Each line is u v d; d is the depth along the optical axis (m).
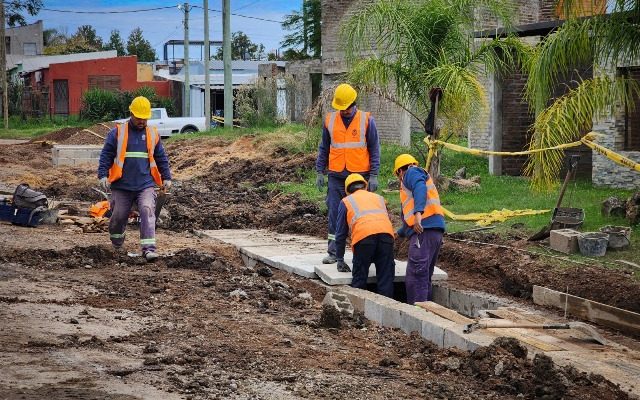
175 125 48.91
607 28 14.12
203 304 11.78
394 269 13.88
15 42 115.81
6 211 18.17
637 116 20.89
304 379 8.42
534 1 32.00
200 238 18.52
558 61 14.47
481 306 13.34
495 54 21.52
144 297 11.94
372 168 14.54
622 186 20.98
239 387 7.98
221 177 29.42
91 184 26.81
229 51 42.62
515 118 24.80
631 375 8.77
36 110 71.88
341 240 13.98
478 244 15.52
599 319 11.98
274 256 15.69
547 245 15.04
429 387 8.48
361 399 7.90
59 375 7.91
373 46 25.69
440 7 21.08
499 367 8.86
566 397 8.08
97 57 87.81
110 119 68.00
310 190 24.05
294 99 44.81
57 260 14.30
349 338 10.74
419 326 11.02
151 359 8.61
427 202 13.26
